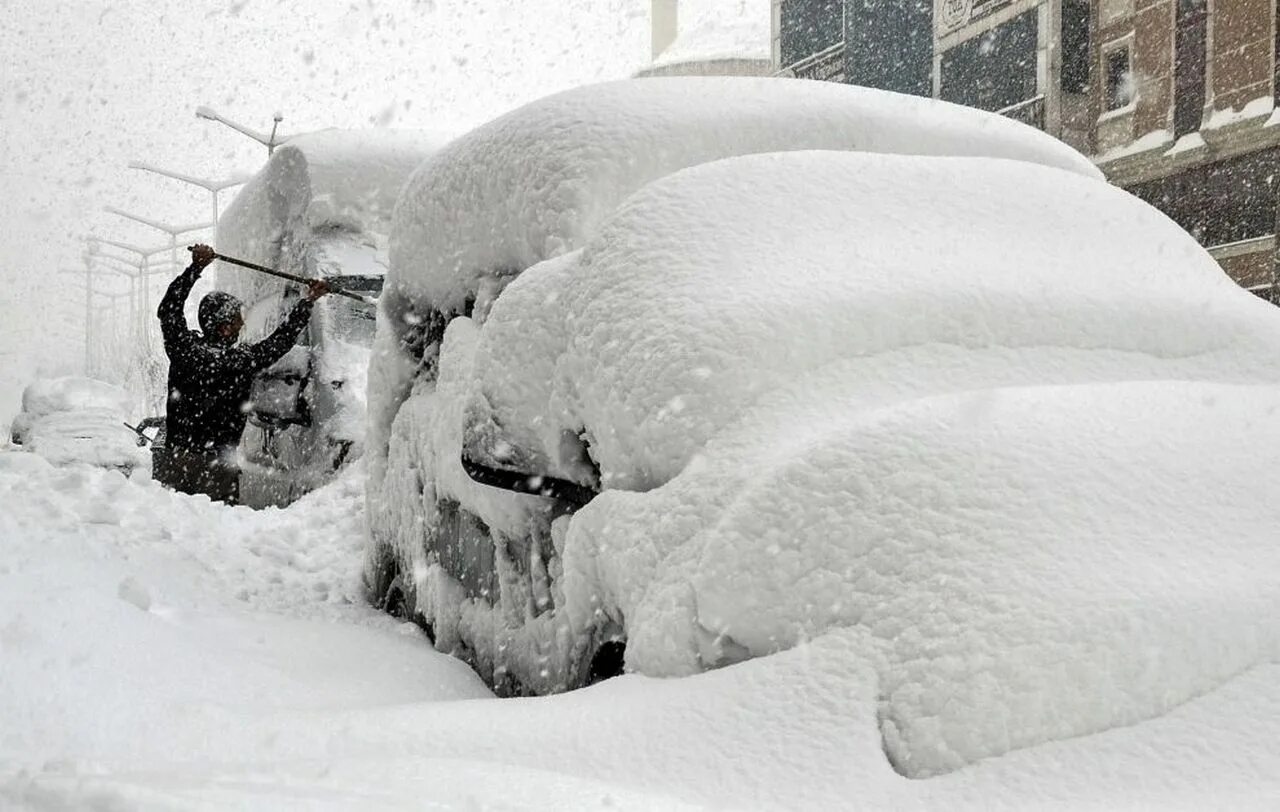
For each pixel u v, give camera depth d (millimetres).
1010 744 2270
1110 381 3221
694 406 3148
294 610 5398
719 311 3262
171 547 6043
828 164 3830
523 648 3930
